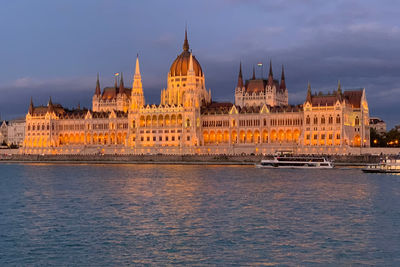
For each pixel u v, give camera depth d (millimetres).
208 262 75375
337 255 78188
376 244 83938
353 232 91688
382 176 189500
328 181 171125
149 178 189625
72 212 112562
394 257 77188
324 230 93250
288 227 95750
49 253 79812
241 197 134000
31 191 150500
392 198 130375
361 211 111625
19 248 82438
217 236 89375
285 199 129875
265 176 192750
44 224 99500
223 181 174625
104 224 99250
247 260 76062
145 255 78688
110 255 78750
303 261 75500
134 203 125062
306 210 113188
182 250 81125
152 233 91750
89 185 166125
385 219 102750
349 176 190000
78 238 88500
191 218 104688
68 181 180500
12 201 129750
